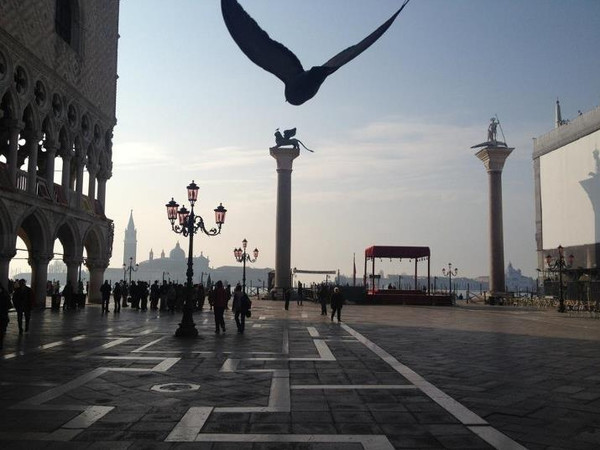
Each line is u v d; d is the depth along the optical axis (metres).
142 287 33.31
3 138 31.05
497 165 60.78
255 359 13.13
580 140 55.09
